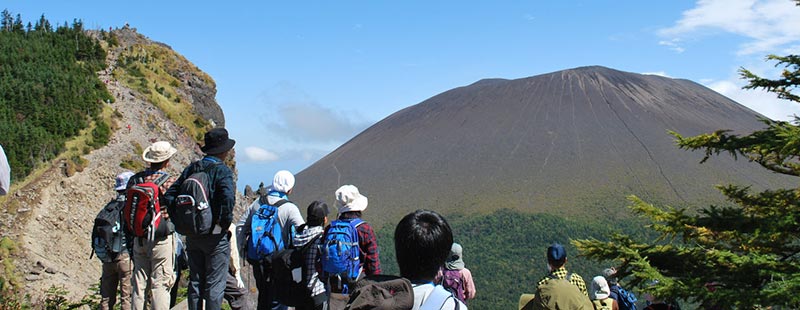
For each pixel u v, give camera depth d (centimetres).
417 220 328
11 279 3206
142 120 6253
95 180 4631
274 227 692
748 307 870
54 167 4453
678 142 1138
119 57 8006
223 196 617
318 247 642
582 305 546
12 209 3866
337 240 616
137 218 649
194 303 646
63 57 7112
